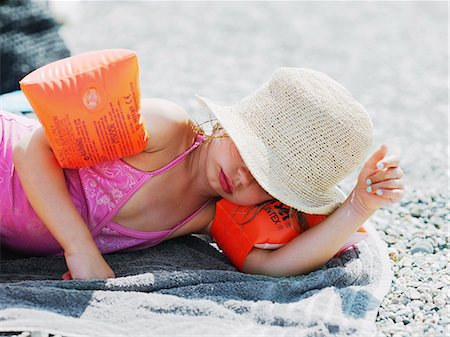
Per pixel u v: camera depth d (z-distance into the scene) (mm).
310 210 2938
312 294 2824
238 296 2809
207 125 3822
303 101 2902
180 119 3070
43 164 2869
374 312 2785
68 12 7184
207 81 6148
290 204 2896
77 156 2830
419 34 8055
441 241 3574
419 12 8930
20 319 2484
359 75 6641
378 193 2838
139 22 7703
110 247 3166
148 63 6480
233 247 3141
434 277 3199
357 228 2959
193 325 2549
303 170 2910
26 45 4770
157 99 3096
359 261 3090
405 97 6160
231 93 5879
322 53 7230
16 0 4844
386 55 7281
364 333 2602
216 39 7430
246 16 8367
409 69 6910
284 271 3014
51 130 2760
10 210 3002
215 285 2818
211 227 3285
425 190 4207
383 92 6242
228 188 3020
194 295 2770
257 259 3076
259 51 7160
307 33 7883
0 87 4652
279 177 2900
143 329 2535
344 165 2934
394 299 2982
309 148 2893
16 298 2635
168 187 3109
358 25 8281
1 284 2709
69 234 2834
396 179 2844
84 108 2721
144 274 2830
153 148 3004
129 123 2795
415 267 3318
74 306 2629
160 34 7387
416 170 4578
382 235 3643
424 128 5465
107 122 2766
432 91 6355
